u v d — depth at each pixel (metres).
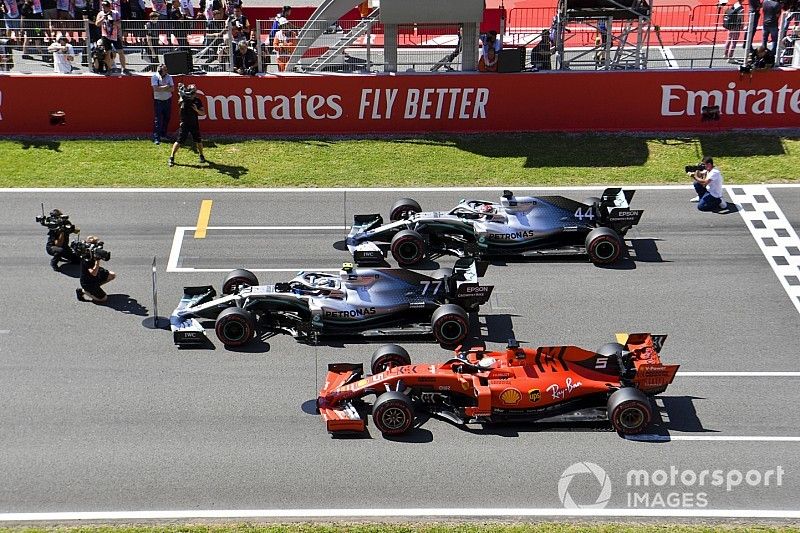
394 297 58.34
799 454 47.72
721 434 49.25
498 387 49.22
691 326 59.62
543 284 65.06
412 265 68.00
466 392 50.06
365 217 70.88
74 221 74.12
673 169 82.75
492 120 89.56
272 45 97.00
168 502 44.25
